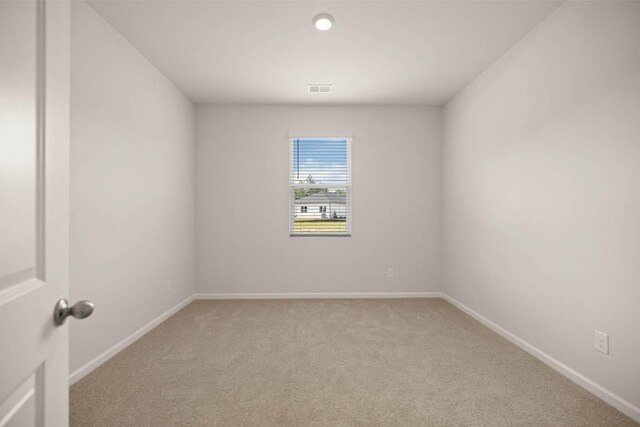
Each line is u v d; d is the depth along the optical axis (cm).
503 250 284
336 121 421
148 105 299
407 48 278
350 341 271
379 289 423
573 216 206
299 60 300
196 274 416
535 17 232
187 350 253
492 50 279
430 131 423
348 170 427
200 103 413
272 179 421
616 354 177
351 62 304
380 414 170
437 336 283
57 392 75
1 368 57
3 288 58
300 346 261
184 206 382
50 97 71
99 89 231
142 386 198
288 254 421
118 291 253
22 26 62
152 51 282
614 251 178
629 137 170
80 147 212
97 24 228
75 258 208
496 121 296
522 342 256
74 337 206
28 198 65
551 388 196
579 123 201
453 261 388
